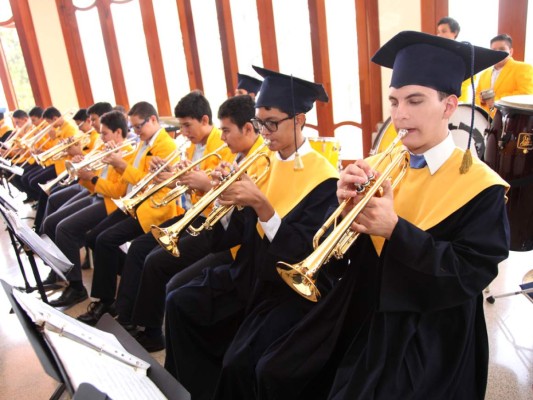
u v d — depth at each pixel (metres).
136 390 0.97
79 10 5.58
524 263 2.72
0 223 4.46
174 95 5.45
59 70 5.95
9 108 6.64
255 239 1.71
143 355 1.19
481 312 1.22
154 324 2.19
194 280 1.85
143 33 5.35
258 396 1.34
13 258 3.57
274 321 1.51
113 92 5.75
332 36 4.29
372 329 1.15
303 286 1.07
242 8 4.71
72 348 0.98
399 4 3.82
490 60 1.16
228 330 1.80
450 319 1.16
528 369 1.85
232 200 1.54
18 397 1.98
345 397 1.10
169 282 1.99
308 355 1.30
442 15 3.67
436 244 1.07
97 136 3.82
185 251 2.14
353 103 4.39
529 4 3.43
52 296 2.90
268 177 1.88
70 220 2.81
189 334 1.76
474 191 1.12
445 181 1.18
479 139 2.59
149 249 2.37
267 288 1.63
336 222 1.16
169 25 5.18
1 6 6.14
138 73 5.57
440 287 1.06
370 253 1.28
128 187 2.82
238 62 4.90
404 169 1.25
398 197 1.26
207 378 1.78
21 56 6.34
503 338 2.06
